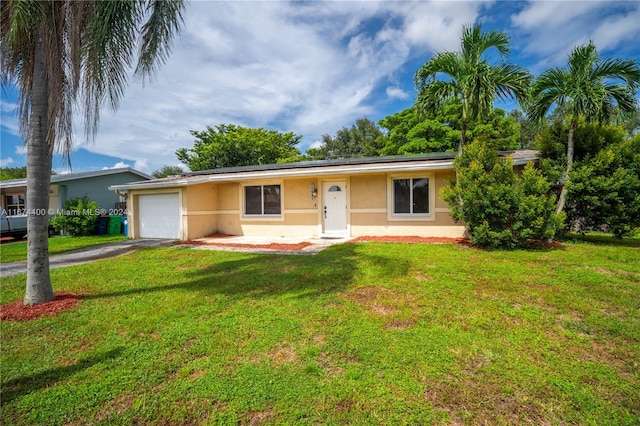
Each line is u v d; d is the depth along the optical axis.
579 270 5.95
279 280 5.86
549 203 8.05
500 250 8.09
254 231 13.39
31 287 4.77
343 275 6.05
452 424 2.16
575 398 2.40
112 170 19.58
